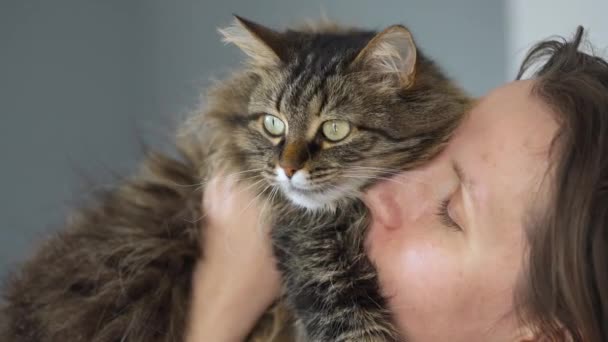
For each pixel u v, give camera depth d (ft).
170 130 6.41
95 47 7.94
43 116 7.60
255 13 8.10
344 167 4.05
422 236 3.48
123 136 8.16
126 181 5.02
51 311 4.36
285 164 4.06
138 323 4.23
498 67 7.35
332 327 3.90
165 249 4.42
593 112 3.14
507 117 3.34
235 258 4.23
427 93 4.10
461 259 3.30
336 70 4.15
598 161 3.00
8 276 4.83
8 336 4.43
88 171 7.56
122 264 4.41
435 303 3.39
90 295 4.38
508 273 3.17
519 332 3.26
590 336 2.88
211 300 4.20
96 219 4.79
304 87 4.17
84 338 4.22
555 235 2.96
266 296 4.28
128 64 8.20
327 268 3.95
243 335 4.27
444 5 7.56
